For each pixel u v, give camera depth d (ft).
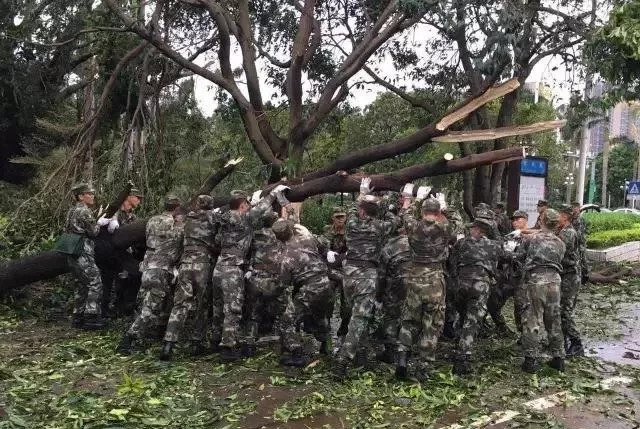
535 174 38.75
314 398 17.51
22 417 15.51
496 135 26.50
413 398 17.76
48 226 33.76
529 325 20.57
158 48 34.27
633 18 25.07
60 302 30.42
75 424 15.06
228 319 20.74
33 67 42.01
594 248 52.90
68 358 21.25
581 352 23.17
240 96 35.40
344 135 74.23
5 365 20.20
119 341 23.36
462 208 52.03
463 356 20.21
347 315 24.18
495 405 17.49
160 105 43.14
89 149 36.76
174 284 22.40
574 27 38.40
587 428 15.94
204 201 21.85
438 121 27.35
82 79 48.01
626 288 39.73
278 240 21.26
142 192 35.04
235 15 39.81
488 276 20.65
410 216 19.69
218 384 18.86
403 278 20.34
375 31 37.14
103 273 27.53
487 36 30.22
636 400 18.22
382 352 21.76
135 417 15.70
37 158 41.88
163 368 20.18
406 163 59.26
